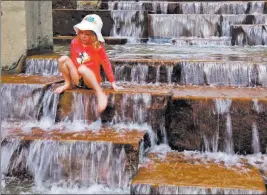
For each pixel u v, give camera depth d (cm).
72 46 639
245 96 602
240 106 585
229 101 587
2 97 648
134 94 609
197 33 1186
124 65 713
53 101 630
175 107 595
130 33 1177
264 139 586
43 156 538
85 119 620
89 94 617
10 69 771
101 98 606
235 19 1180
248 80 696
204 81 704
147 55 817
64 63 628
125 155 521
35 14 810
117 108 612
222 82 702
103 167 525
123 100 611
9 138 551
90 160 528
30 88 643
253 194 456
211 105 588
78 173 530
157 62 707
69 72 629
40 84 646
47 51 860
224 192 460
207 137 592
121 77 715
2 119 645
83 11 1153
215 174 503
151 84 704
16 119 642
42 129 596
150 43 1145
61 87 632
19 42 770
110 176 524
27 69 771
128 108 610
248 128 586
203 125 591
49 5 861
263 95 612
